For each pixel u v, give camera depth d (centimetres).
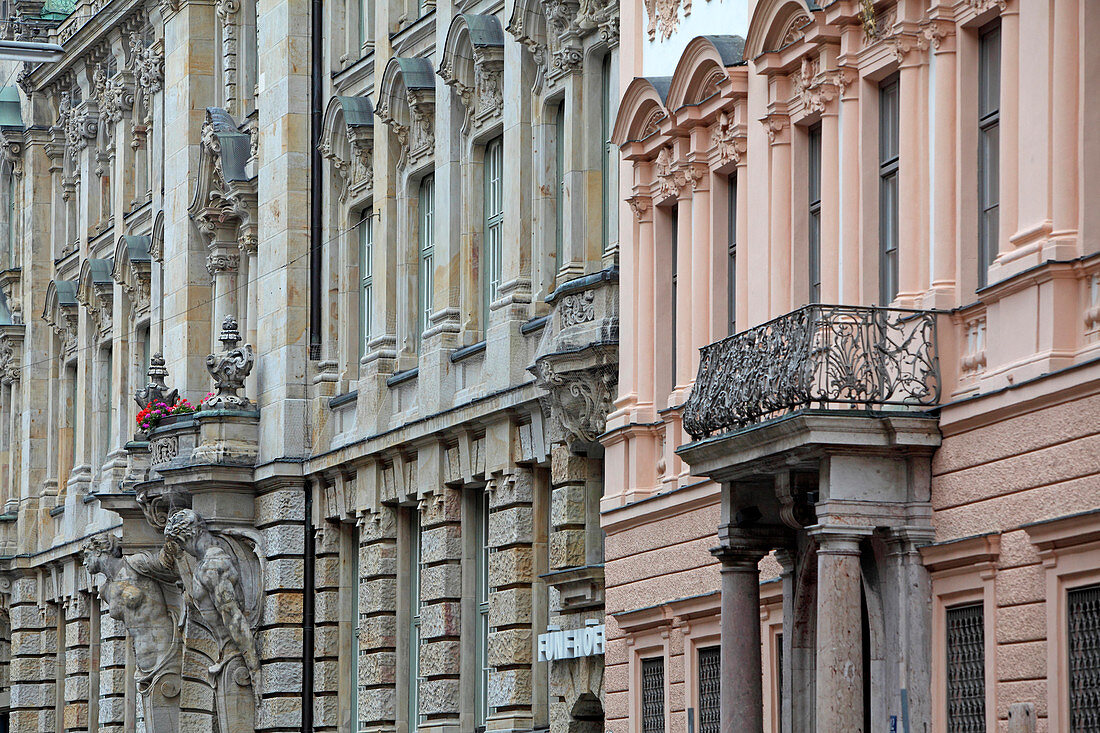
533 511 10706
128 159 16962
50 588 18300
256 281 14150
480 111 11475
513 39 10994
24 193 19150
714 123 8762
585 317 9725
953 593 6931
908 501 7075
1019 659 6575
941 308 7106
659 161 9200
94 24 17362
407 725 12088
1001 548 6694
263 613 13300
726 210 8800
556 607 10312
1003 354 6750
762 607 8306
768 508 7806
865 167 7600
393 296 12456
